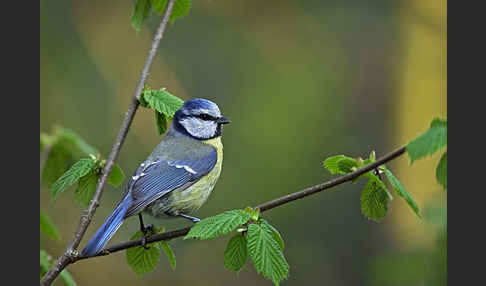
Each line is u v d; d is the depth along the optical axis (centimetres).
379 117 1436
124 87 1334
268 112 1376
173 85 1382
